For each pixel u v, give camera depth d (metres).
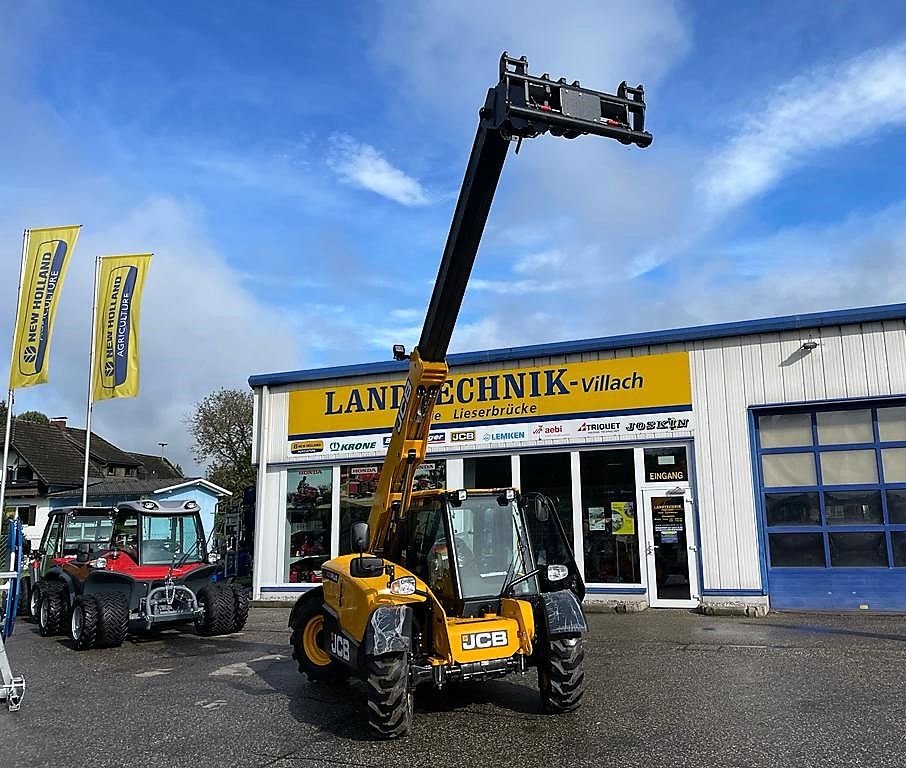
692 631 10.91
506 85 5.77
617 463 14.14
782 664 8.48
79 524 14.57
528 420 14.87
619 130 5.75
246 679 8.78
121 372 21.06
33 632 13.23
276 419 17.19
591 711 6.84
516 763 5.59
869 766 5.24
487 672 6.59
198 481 35.94
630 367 14.23
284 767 5.69
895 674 7.86
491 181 6.54
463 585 6.94
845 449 12.75
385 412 16.27
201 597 12.36
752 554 12.88
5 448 20.53
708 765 5.36
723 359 13.55
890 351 12.49
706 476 13.40
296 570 16.39
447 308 7.14
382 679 6.21
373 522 7.99
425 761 5.71
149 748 6.24
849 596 12.38
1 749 6.32
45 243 20.17
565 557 7.55
